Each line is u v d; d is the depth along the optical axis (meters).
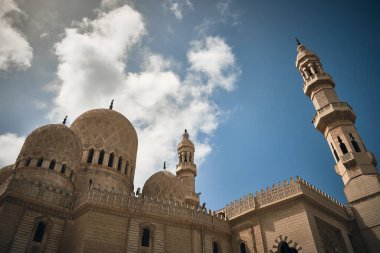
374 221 38.06
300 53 55.94
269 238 35.94
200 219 38.34
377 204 38.50
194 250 35.50
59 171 37.31
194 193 54.81
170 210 36.66
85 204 31.41
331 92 48.78
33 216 31.11
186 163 65.06
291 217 35.16
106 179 43.34
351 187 41.56
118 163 46.56
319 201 37.59
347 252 36.66
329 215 38.38
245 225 39.09
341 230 38.28
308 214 34.34
